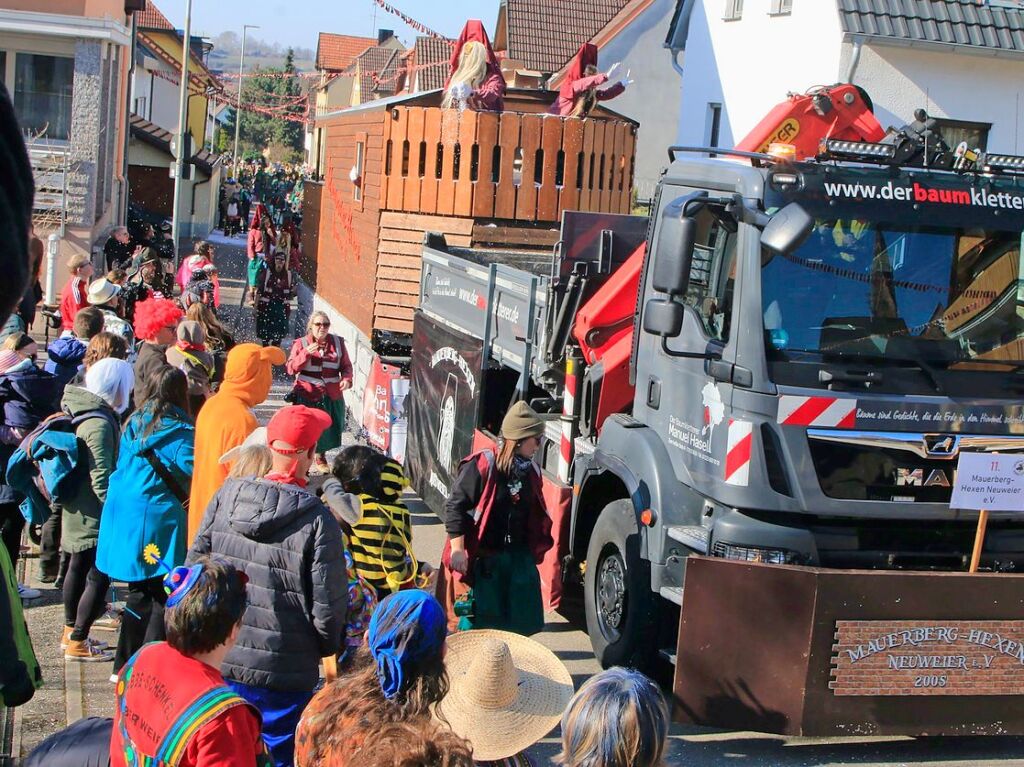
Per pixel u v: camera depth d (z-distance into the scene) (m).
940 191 6.00
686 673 5.68
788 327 5.76
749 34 21.09
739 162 6.29
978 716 5.77
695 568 5.66
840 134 7.20
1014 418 5.89
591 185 13.12
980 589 5.69
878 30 17.33
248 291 26.06
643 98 37.00
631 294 7.44
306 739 2.97
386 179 12.71
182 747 3.16
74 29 21.52
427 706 2.96
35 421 7.28
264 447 4.68
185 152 25.70
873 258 5.88
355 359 13.78
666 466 6.37
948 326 5.94
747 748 6.12
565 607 7.95
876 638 5.61
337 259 15.53
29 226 1.63
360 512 5.05
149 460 5.83
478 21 13.42
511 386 9.04
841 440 5.70
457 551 6.03
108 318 10.16
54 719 5.73
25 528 9.17
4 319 1.56
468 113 12.44
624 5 38.78
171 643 3.35
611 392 7.40
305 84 86.38
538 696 3.71
